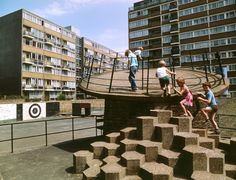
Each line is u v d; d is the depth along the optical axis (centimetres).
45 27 6475
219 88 859
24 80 5712
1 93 5900
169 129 612
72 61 7694
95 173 607
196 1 5541
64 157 900
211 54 5191
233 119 1374
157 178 498
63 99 6150
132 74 945
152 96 813
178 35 5862
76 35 8431
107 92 926
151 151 589
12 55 5772
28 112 3381
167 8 6147
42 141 1574
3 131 2288
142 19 6638
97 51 9500
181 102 725
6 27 5919
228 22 5022
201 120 870
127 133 698
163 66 814
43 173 721
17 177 696
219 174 521
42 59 6334
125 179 542
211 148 610
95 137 1310
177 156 553
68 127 2467
